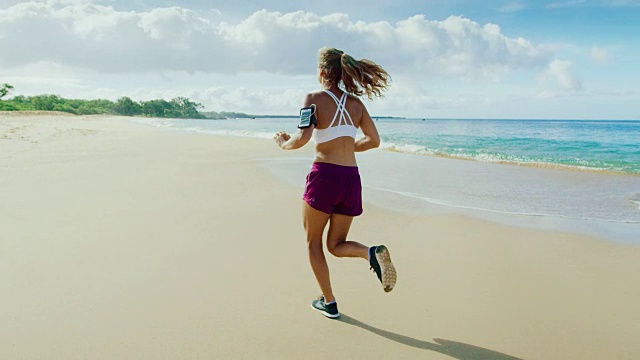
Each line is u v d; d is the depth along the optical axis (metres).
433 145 16.48
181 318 2.87
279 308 3.05
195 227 4.87
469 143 17.52
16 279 3.38
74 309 2.94
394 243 4.53
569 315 3.01
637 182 8.20
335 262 3.94
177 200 6.10
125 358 2.41
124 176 7.79
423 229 5.02
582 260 4.07
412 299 3.24
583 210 5.97
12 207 5.41
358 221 5.32
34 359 2.38
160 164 9.39
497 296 3.30
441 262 4.00
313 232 2.93
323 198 2.81
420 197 6.69
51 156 10.00
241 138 17.23
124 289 3.27
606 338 2.71
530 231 4.96
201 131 23.53
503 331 2.79
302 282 3.49
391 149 13.95
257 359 2.44
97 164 9.04
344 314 2.99
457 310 3.07
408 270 3.80
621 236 4.79
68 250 4.04
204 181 7.55
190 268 3.71
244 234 4.66
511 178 8.54
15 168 8.12
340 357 2.48
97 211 5.39
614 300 3.24
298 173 8.58
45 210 5.34
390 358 2.48
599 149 15.16
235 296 3.22
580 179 8.52
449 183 7.96
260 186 7.22
